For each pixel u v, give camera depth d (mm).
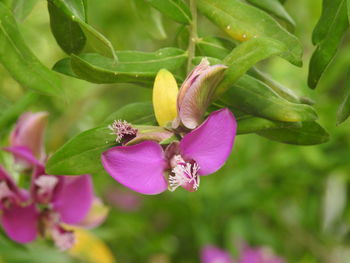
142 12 227
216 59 168
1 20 158
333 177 357
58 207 211
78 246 281
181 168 150
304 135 169
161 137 152
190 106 151
